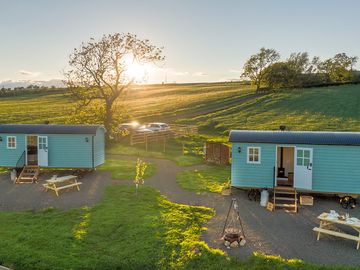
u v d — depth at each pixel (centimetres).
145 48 4447
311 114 5978
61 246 1525
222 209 2047
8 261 1405
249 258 1423
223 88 11312
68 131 2853
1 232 1672
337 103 6700
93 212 1938
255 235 1658
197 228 1730
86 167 2867
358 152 2145
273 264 1371
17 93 12912
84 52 4375
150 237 1603
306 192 2253
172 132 4872
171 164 3378
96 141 2928
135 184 2564
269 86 9300
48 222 1800
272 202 2147
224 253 1464
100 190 2409
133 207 2020
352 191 2166
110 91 4722
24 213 1945
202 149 4106
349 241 1597
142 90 12350
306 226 1778
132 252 1477
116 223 1758
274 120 5722
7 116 6888
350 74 11188
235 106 7275
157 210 1986
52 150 2872
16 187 2525
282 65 9381
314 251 1491
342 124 5141
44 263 1387
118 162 3400
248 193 2281
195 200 2225
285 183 2361
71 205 2084
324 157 2195
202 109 7338
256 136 2303
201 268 1365
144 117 6719
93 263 1391
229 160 3362
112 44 4375
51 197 2258
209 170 3091
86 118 4503
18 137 2905
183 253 1469
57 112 7388
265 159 2277
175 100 8769
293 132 2320
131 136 4441
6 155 2934
